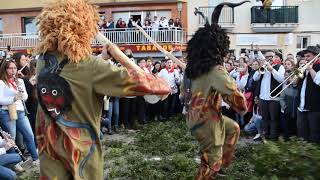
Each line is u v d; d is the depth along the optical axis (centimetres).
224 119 530
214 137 499
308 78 823
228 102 485
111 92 312
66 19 315
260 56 1179
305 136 841
